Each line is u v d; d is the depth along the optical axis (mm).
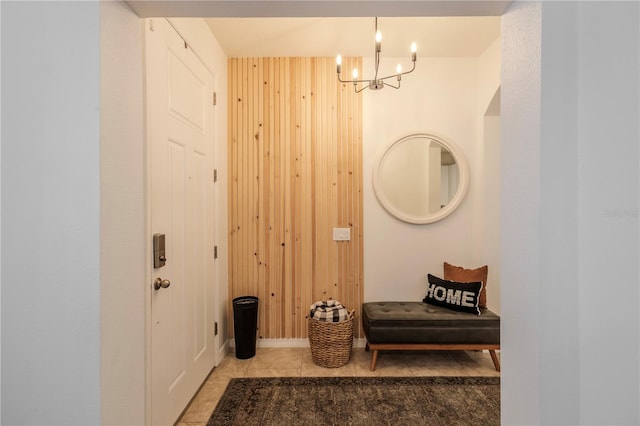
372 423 1875
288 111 2941
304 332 2949
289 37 2596
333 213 2955
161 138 1679
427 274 2980
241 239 2938
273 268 2949
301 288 2953
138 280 1200
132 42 1146
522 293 1018
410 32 2539
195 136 2158
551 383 931
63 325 968
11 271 972
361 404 2055
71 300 968
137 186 1195
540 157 929
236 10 1120
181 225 1937
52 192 964
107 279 1009
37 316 970
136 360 1184
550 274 930
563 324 934
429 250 2984
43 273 968
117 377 1065
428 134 2941
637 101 936
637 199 940
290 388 2242
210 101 2455
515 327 1057
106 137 999
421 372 2477
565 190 934
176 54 1863
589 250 938
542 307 930
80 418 973
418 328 2477
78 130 959
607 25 937
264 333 2949
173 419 1818
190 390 2064
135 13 1157
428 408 2016
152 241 1590
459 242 2980
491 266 2904
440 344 2486
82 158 960
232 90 2926
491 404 2059
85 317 968
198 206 2213
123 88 1096
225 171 2834
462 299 2621
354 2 1063
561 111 934
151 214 1580
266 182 2939
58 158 960
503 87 1128
